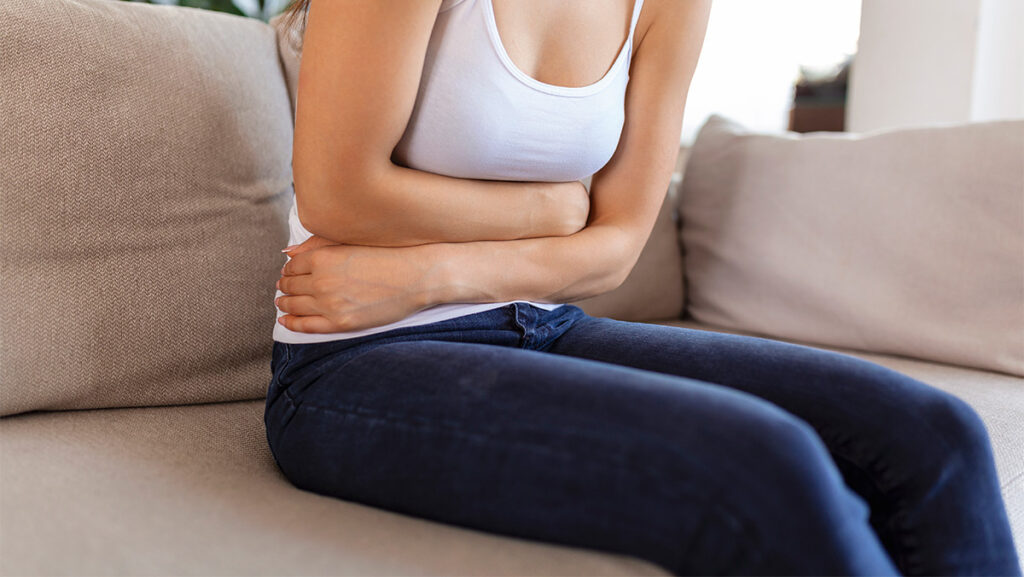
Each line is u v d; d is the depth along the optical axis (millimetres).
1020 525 1120
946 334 1577
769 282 1785
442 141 971
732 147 1915
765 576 668
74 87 1116
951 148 1627
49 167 1092
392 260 975
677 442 707
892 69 2496
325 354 974
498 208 1035
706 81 3004
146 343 1170
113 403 1152
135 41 1191
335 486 879
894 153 1683
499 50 941
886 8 2490
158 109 1193
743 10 2938
